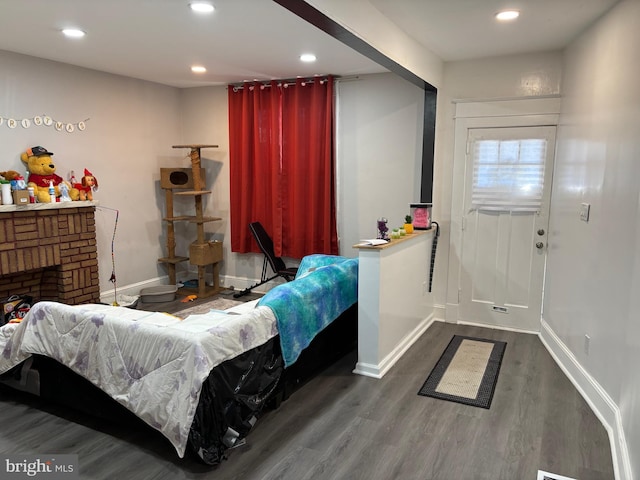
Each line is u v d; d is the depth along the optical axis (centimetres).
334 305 325
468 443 247
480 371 338
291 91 501
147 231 546
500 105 408
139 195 532
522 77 398
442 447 244
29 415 274
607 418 260
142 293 519
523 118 401
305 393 305
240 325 238
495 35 342
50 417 272
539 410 282
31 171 414
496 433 257
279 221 521
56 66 432
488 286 436
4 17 301
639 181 228
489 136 416
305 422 268
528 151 403
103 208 489
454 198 437
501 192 418
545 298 404
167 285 557
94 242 458
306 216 514
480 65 412
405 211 476
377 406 287
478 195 427
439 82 419
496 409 283
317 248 512
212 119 562
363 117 483
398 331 365
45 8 283
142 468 225
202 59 415
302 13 224
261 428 262
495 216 424
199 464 228
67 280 435
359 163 492
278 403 283
